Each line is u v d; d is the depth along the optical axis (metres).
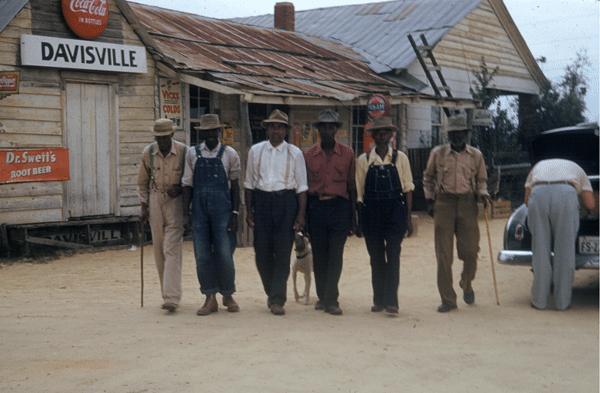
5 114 9.95
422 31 19.89
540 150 8.23
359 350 4.78
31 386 3.84
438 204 6.61
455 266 9.60
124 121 11.41
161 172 6.29
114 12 11.16
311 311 6.49
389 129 6.25
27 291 7.59
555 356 4.73
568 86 23.16
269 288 6.51
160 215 6.35
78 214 10.88
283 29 21.23
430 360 4.57
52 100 10.47
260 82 12.95
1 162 9.88
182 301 7.02
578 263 6.67
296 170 6.24
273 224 6.30
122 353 4.60
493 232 13.57
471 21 20.52
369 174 6.27
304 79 15.04
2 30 9.70
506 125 21.02
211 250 6.28
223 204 6.21
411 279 8.70
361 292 7.88
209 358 4.48
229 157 6.32
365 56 19.73
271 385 3.90
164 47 13.38
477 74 19.91
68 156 10.65
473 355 4.72
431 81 17.30
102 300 7.01
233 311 6.34
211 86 11.66
